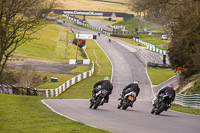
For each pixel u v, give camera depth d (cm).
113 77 13088
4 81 9738
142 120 2669
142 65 16525
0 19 7344
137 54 19488
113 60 17650
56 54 18312
